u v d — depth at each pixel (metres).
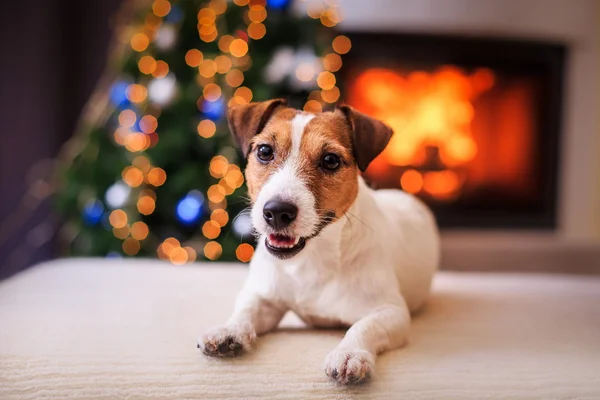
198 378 0.53
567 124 1.60
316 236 0.58
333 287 0.60
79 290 0.80
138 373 0.53
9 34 1.34
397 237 0.68
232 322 0.57
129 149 1.14
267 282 0.61
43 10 1.43
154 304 0.74
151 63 1.16
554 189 1.62
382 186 1.59
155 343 0.59
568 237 1.60
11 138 1.36
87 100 1.55
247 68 1.16
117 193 1.13
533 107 1.61
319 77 1.19
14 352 0.56
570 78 1.59
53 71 1.48
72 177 1.18
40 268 0.92
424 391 0.51
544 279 0.95
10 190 1.37
